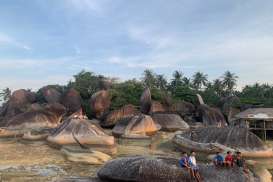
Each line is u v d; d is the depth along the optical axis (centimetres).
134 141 3244
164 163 1546
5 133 3306
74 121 2856
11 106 4697
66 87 5594
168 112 4962
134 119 3569
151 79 8538
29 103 4797
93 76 5959
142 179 1490
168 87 8662
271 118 3966
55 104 4112
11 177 1898
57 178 1856
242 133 2680
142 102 4862
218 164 1630
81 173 2028
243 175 1586
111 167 1577
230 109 5419
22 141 3078
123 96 5147
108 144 2644
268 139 3981
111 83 5650
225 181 1531
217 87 9144
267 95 8169
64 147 2650
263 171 1778
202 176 1530
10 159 2406
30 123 3591
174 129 4059
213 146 2581
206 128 2878
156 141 3378
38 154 2580
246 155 2497
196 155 2638
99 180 1585
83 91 5438
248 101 6078
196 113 5356
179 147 2884
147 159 1567
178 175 1492
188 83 8944
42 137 3011
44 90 5000
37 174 1980
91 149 2567
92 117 4962
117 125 3669
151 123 3616
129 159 1593
